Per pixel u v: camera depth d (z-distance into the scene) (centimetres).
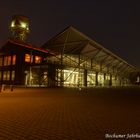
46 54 4138
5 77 4112
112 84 5734
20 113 822
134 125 620
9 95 1717
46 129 567
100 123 645
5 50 4169
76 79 4388
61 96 1683
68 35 3612
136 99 1479
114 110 922
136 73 7319
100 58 4716
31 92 2125
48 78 3469
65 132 536
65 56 3978
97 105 1097
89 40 3609
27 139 476
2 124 627
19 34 4709
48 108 966
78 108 976
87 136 499
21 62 3822
